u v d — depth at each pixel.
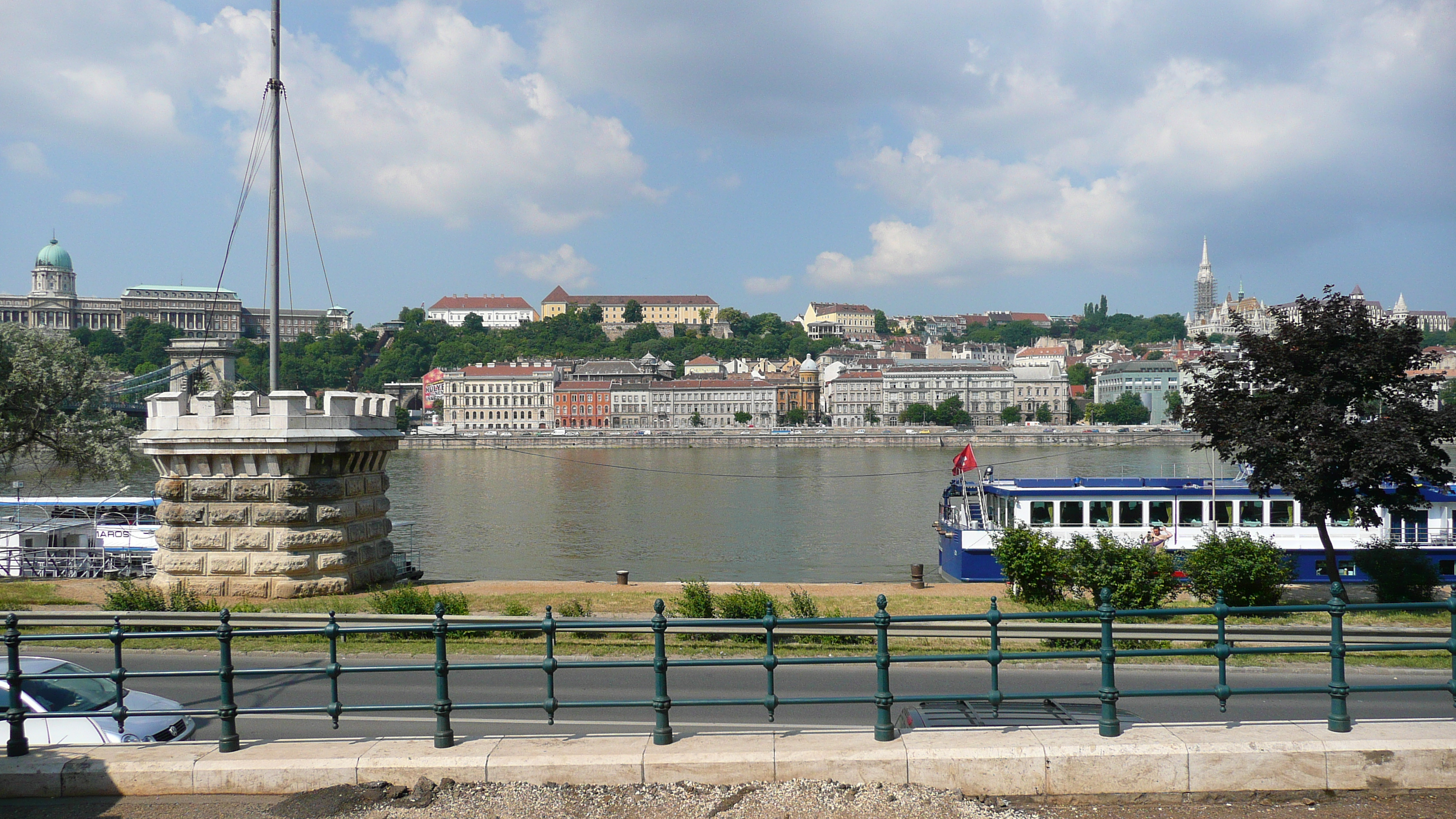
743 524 89.56
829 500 109.69
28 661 14.74
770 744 11.61
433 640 24.97
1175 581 31.88
